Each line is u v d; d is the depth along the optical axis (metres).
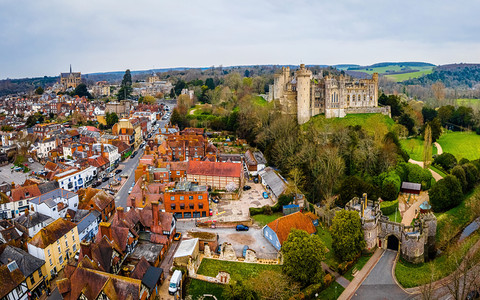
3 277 74.12
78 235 97.38
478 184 131.38
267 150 163.38
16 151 195.88
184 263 85.81
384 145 144.00
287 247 80.81
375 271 87.94
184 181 128.88
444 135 199.88
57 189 120.62
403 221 110.38
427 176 132.62
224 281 81.75
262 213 117.56
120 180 156.62
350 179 119.38
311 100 192.00
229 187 130.75
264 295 73.25
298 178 125.88
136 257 87.81
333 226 90.94
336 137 152.00
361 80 197.88
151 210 102.69
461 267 82.06
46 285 84.69
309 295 77.06
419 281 83.31
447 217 111.00
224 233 105.06
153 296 75.44
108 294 66.69
